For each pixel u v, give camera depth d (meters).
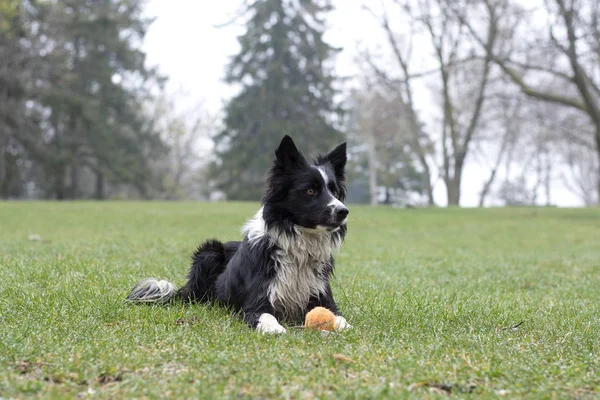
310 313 5.16
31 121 44.69
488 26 31.19
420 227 20.08
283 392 3.41
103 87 50.44
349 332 4.87
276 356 4.10
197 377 3.64
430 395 3.45
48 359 3.92
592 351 4.63
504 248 14.46
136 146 53.41
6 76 39.75
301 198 5.46
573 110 45.28
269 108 48.50
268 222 5.52
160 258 9.39
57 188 47.09
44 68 42.16
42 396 3.28
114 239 12.49
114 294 6.14
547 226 21.55
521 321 5.68
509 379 3.77
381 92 47.81
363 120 53.03
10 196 49.56
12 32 39.91
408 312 5.87
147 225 17.09
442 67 31.80
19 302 5.59
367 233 17.34
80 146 47.94
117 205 27.72
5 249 10.07
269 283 5.40
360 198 68.31
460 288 8.01
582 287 8.53
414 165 63.72
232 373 3.76
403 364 3.98
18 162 47.84
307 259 5.57
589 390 3.63
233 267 5.80
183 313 5.54
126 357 3.97
